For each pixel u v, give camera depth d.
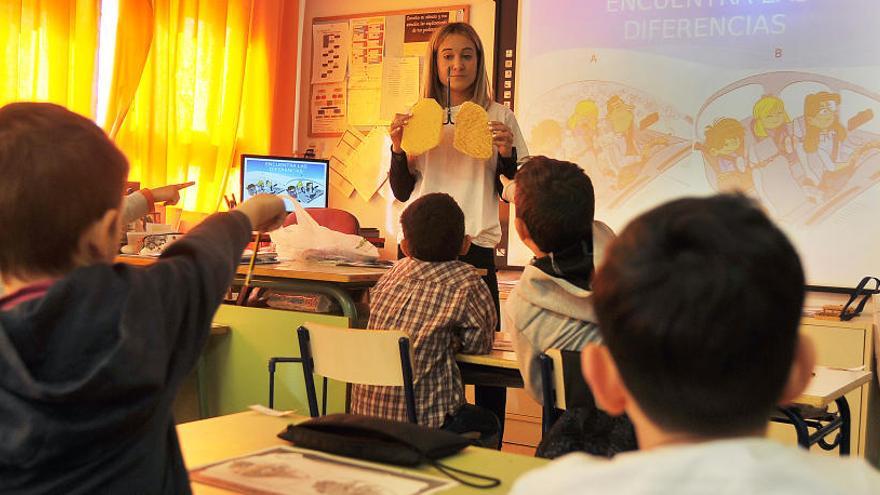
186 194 4.74
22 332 0.78
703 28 4.18
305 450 1.19
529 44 4.52
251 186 4.56
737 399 0.61
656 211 0.66
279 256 3.34
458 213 2.57
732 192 0.68
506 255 4.52
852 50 3.90
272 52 5.07
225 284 0.95
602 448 1.78
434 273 2.49
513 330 2.13
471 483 1.06
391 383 2.17
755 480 0.58
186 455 1.16
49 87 3.93
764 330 0.60
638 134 4.30
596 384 0.70
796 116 4.00
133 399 0.82
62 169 0.85
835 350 3.51
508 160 3.06
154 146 4.47
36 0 3.87
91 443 0.81
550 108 4.47
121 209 0.93
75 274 0.81
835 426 2.32
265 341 3.02
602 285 0.66
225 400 3.08
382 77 5.05
